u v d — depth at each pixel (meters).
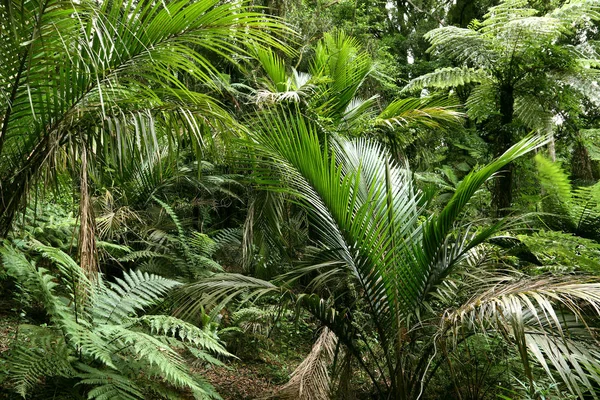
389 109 5.97
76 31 2.39
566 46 6.09
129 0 2.55
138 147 2.70
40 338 2.49
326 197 3.33
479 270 3.49
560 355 2.39
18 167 2.61
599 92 5.90
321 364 3.46
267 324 4.69
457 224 4.12
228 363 4.31
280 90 5.80
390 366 3.26
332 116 6.04
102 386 2.34
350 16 10.12
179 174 5.69
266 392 3.79
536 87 6.23
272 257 5.27
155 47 2.68
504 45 6.10
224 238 6.41
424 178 7.64
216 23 2.72
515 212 5.93
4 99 2.46
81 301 2.88
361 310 4.20
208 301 2.97
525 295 2.44
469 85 9.47
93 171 2.71
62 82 2.49
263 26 2.86
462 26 12.84
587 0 5.82
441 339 2.80
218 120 2.89
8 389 2.43
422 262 3.29
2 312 3.61
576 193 5.26
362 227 3.23
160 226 5.72
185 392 3.15
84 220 2.59
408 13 13.72
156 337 2.91
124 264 5.36
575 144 8.09
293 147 3.28
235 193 7.18
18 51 2.29
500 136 6.46
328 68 6.20
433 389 3.84
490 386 3.72
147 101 2.79
